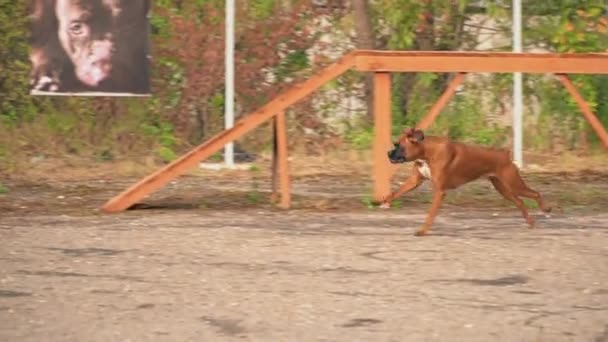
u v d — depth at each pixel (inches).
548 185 790.5
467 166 584.1
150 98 930.1
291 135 927.7
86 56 844.6
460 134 948.0
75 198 713.0
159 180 662.5
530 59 688.4
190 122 932.0
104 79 847.1
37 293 439.8
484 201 703.7
